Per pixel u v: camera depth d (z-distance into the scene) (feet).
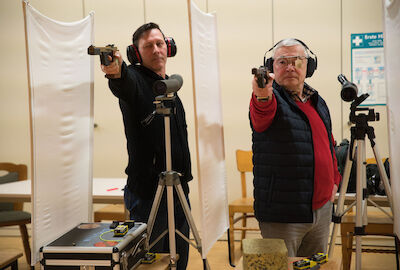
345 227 9.56
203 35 6.41
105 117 13.51
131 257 5.66
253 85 5.79
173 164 6.72
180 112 7.05
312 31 12.39
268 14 12.60
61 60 6.46
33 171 5.85
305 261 5.59
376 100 12.15
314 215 6.40
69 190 6.77
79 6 13.42
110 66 5.43
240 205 11.09
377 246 12.27
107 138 13.55
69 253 5.34
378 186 9.17
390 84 5.94
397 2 5.16
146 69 6.68
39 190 6.00
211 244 6.52
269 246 5.23
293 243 6.37
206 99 6.44
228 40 12.87
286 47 6.48
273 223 6.40
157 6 13.08
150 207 6.66
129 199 6.77
